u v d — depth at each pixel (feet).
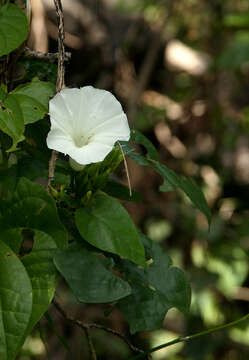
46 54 7.73
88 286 6.30
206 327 18.85
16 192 6.52
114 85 20.38
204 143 20.81
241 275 19.40
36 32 11.16
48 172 7.41
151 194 19.57
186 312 7.14
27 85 6.86
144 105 20.31
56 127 6.42
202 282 18.99
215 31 20.26
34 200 6.47
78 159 6.30
